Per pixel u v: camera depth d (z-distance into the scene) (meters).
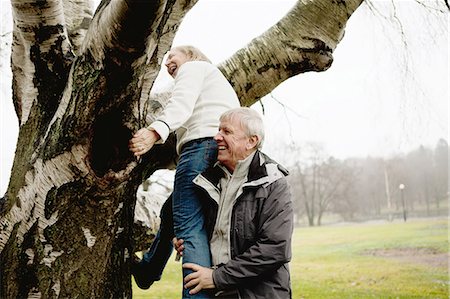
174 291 8.44
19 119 2.56
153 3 1.60
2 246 2.37
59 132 2.09
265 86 3.17
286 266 2.16
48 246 2.27
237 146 2.12
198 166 2.21
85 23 2.75
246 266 2.01
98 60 1.90
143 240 3.36
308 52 3.12
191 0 2.02
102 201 2.24
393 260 10.66
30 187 2.26
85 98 1.97
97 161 2.14
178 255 2.29
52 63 2.36
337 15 3.11
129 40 1.76
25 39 2.31
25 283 2.29
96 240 2.33
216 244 2.16
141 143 1.93
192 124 2.28
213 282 2.03
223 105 2.31
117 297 2.47
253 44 3.18
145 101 2.13
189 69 2.27
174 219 2.27
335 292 9.50
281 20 3.25
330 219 22.67
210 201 2.18
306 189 22.03
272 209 2.05
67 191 2.19
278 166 2.18
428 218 16.30
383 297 9.03
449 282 9.38
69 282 2.30
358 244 12.67
